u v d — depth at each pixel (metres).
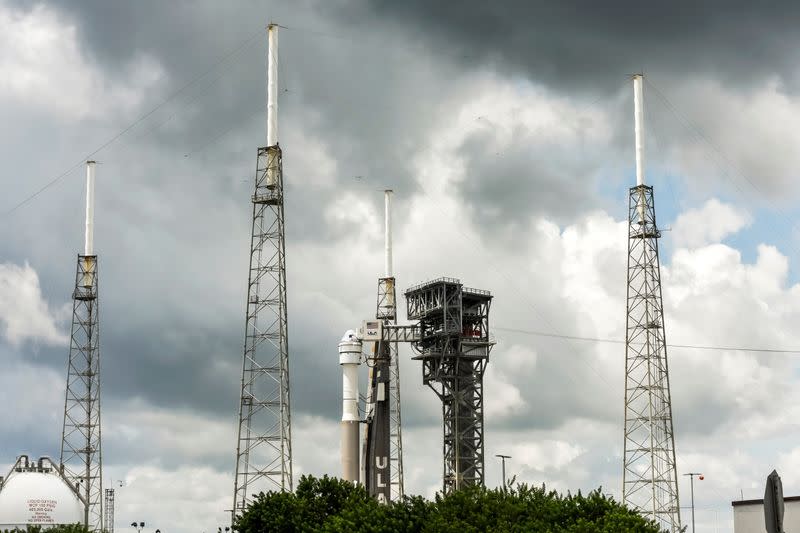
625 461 167.75
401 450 188.75
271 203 154.38
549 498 109.88
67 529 114.88
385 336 169.38
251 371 150.00
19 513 119.12
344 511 118.19
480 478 188.12
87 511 129.88
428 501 113.81
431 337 187.62
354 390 172.12
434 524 103.31
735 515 129.75
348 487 133.38
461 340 187.25
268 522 126.81
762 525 126.00
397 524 108.50
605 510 104.94
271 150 155.62
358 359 172.25
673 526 163.25
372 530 108.62
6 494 120.06
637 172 175.50
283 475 146.75
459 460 186.50
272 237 153.38
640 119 176.38
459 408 189.50
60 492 122.94
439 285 186.50
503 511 105.06
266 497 130.75
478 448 189.38
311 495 132.38
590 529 98.50
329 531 113.25
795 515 119.69
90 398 189.00
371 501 125.00
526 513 106.00
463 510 106.56
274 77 158.88
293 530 126.19
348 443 170.00
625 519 101.50
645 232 172.62
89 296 191.88
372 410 172.25
